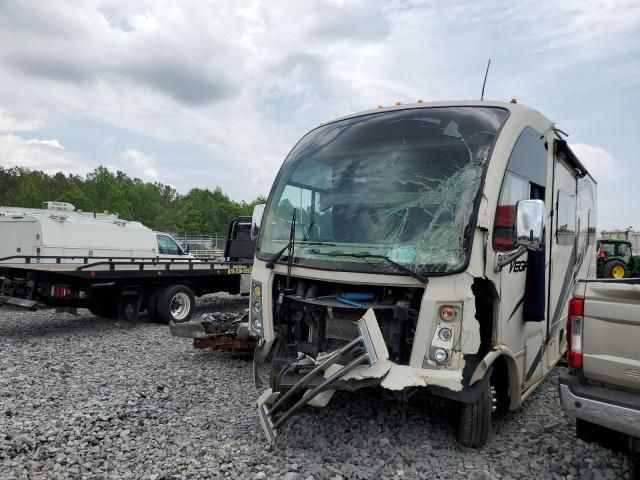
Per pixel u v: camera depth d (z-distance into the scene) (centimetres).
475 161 416
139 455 404
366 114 519
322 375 398
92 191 7512
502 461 392
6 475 364
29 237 1423
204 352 771
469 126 447
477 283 420
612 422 320
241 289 1186
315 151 510
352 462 388
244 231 1172
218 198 8006
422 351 373
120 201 6019
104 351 775
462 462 392
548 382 619
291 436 432
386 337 402
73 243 1480
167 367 680
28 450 409
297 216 479
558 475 373
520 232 378
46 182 7925
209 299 1439
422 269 384
